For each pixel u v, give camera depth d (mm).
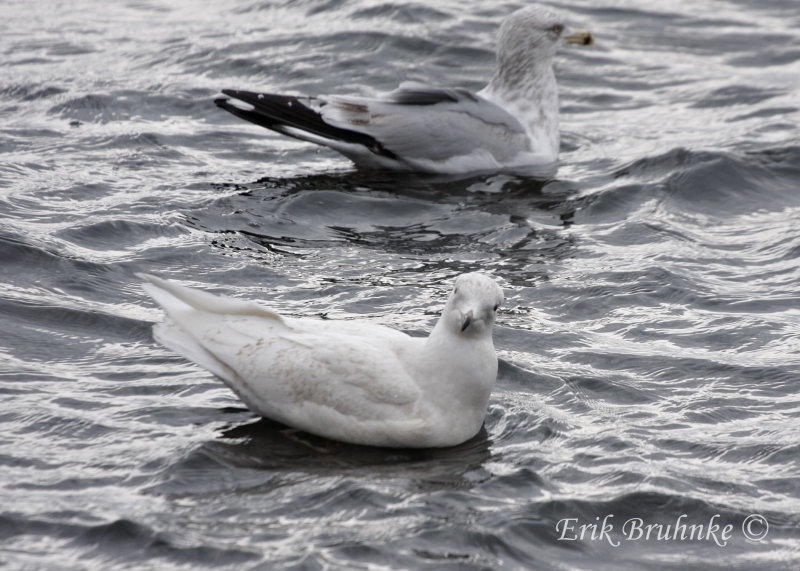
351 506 8656
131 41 23219
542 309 13000
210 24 24500
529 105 18469
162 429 9758
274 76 21328
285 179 17000
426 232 15406
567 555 8289
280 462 9352
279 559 7844
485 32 24188
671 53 24141
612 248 15016
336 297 12953
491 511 8703
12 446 9242
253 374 9812
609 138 19531
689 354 11891
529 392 10945
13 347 11148
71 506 8375
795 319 12781
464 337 9672
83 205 15109
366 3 25469
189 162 17375
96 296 12555
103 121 18750
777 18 26578
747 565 8312
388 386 9656
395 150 17500
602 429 10211
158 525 8164
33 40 23000
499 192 17047
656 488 9141
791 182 17344
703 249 15000
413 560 7973
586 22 25938
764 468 9586
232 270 13555
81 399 10188
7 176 15898
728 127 19750
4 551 7785
